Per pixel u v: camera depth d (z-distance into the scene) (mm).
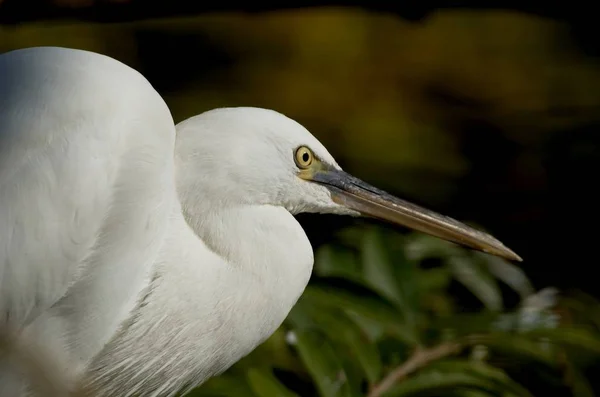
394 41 10438
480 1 6188
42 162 4457
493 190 9812
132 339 4883
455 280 7465
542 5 6223
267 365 6133
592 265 9008
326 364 5336
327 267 6375
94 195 4539
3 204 4387
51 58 4770
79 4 6168
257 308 5105
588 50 10453
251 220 5070
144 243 4762
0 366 4672
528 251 9188
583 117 9914
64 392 4828
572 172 9492
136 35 10109
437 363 5438
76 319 4699
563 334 5660
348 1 6246
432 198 9680
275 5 6242
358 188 5625
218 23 10219
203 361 5098
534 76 10438
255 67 10273
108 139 4613
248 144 5016
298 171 5262
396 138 9992
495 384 5387
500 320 6043
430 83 10430
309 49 10328
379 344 5711
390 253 6164
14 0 6172
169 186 4859
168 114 4934
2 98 4574
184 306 4930
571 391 6168
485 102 10336
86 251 4582
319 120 10078
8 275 4398
